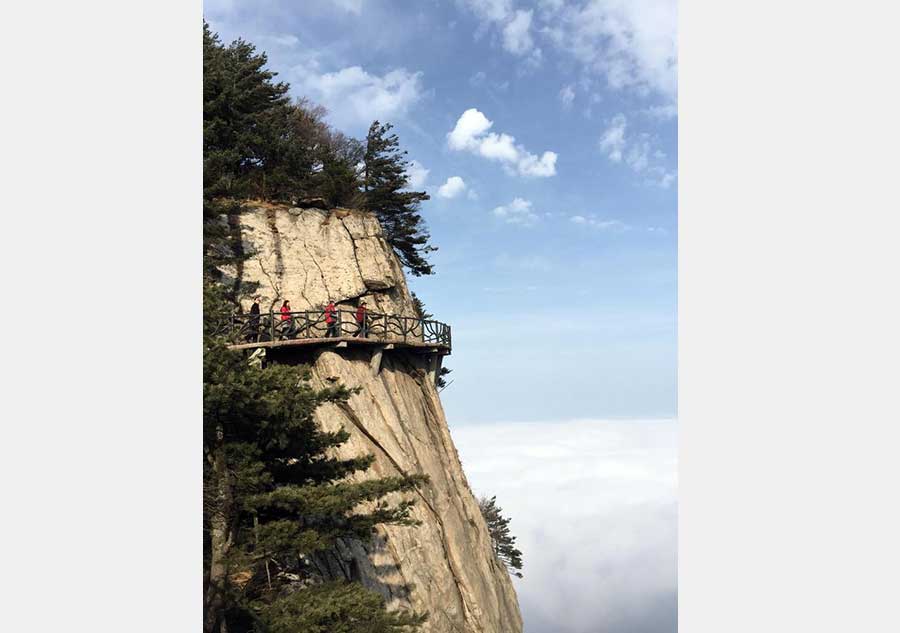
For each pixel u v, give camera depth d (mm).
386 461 28734
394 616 16844
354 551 25422
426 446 33219
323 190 37906
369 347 32094
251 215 34281
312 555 23703
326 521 17562
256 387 14938
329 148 44438
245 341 27984
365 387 30594
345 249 36562
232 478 15578
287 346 29578
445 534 30609
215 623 15547
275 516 17281
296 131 44406
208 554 16359
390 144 46125
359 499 16891
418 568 27406
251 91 35375
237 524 16500
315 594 16094
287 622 14586
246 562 15156
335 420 28266
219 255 30938
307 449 17859
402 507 18203
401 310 38312
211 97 33594
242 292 32094
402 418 32562
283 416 15898
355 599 15625
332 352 29875
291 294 33438
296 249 34781
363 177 45844
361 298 35906
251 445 15570
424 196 45500
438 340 37656
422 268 47031
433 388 38469
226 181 32219
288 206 36250
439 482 32312
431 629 26359
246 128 35938
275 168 36875
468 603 29594
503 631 32438
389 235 45531
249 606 15305
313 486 16516
